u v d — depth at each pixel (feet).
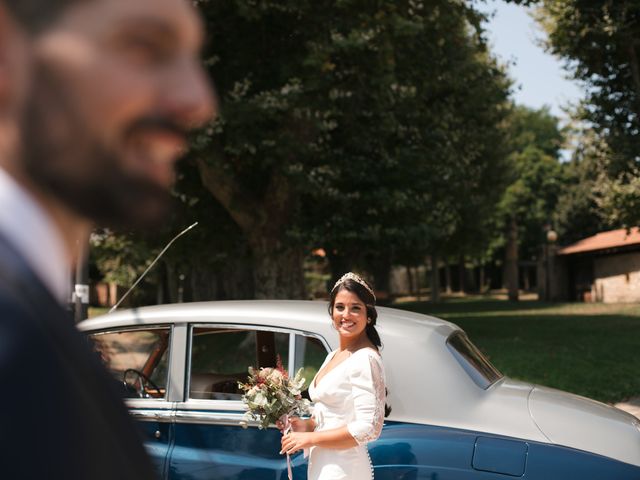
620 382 32.68
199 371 13.61
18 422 1.24
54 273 1.53
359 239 47.88
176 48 1.59
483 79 55.11
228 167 44.65
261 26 41.34
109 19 1.48
